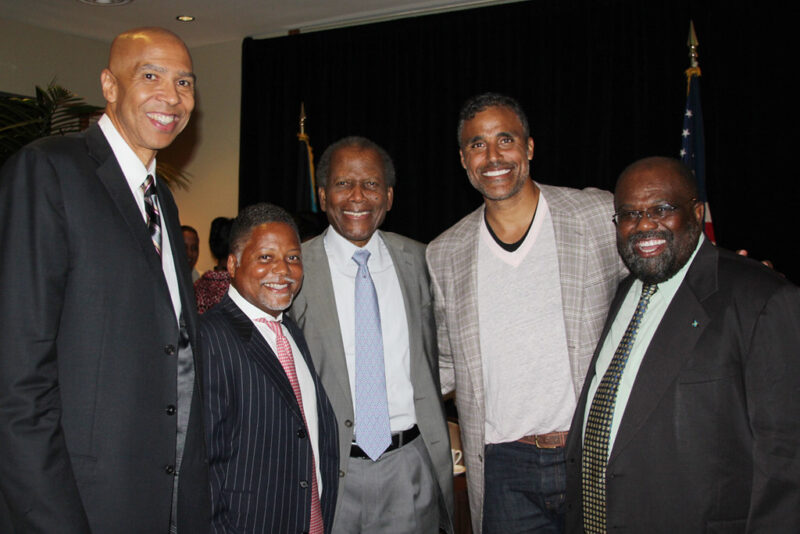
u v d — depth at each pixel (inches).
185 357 66.5
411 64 214.5
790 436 58.7
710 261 66.9
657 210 67.8
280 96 239.1
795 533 58.1
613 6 183.3
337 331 84.4
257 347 73.2
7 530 55.5
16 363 52.6
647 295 71.4
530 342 84.7
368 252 88.6
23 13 219.5
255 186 244.2
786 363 59.3
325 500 78.4
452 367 99.7
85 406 57.3
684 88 175.2
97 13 219.1
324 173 90.5
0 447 52.1
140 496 59.6
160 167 233.9
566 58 190.1
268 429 71.4
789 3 161.0
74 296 57.5
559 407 82.7
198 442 65.9
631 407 66.7
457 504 108.3
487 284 88.9
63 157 58.7
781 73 162.1
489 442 88.1
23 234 54.3
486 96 87.4
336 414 82.4
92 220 58.5
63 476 53.9
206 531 66.5
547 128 192.4
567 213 86.4
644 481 65.2
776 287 61.6
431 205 212.7
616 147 183.6
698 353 63.9
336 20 225.9
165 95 62.6
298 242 78.1
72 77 242.5
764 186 164.4
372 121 222.2
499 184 85.0
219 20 226.8
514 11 196.7
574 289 83.1
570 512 75.9
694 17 172.9
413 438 87.3
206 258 260.1
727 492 61.9
